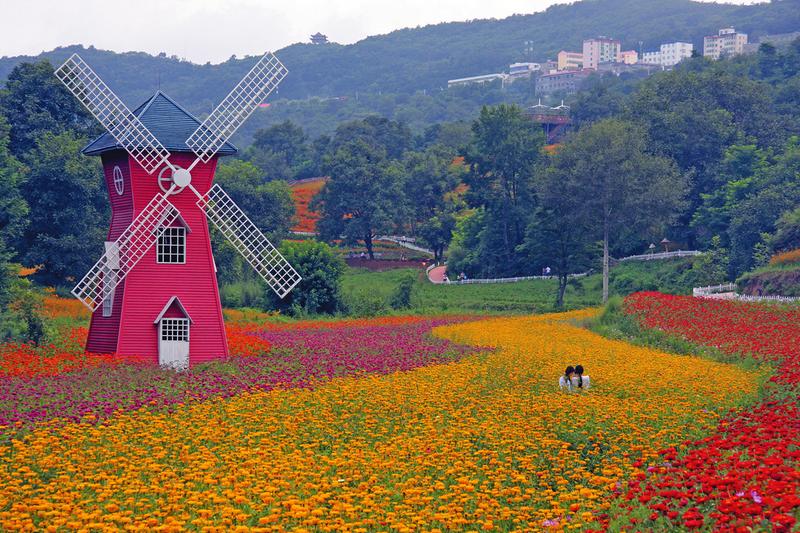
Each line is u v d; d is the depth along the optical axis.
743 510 12.81
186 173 38.97
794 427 19.44
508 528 15.47
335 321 64.81
